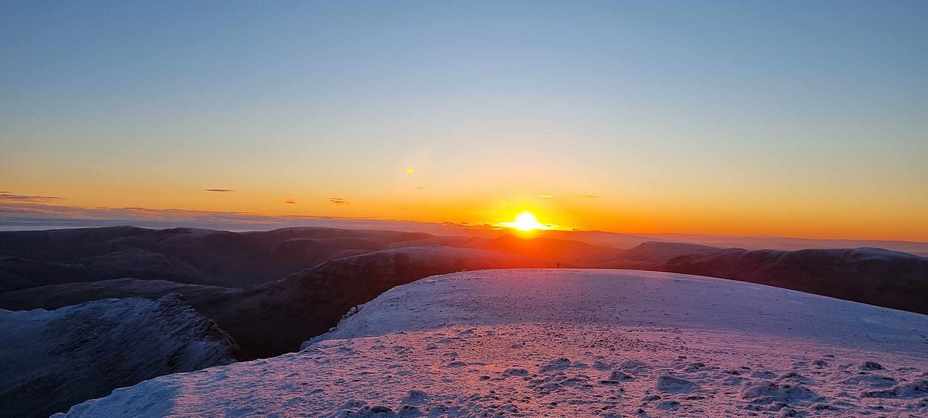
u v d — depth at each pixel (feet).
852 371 36.91
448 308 90.02
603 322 73.15
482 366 40.40
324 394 32.22
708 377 34.81
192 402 31.81
